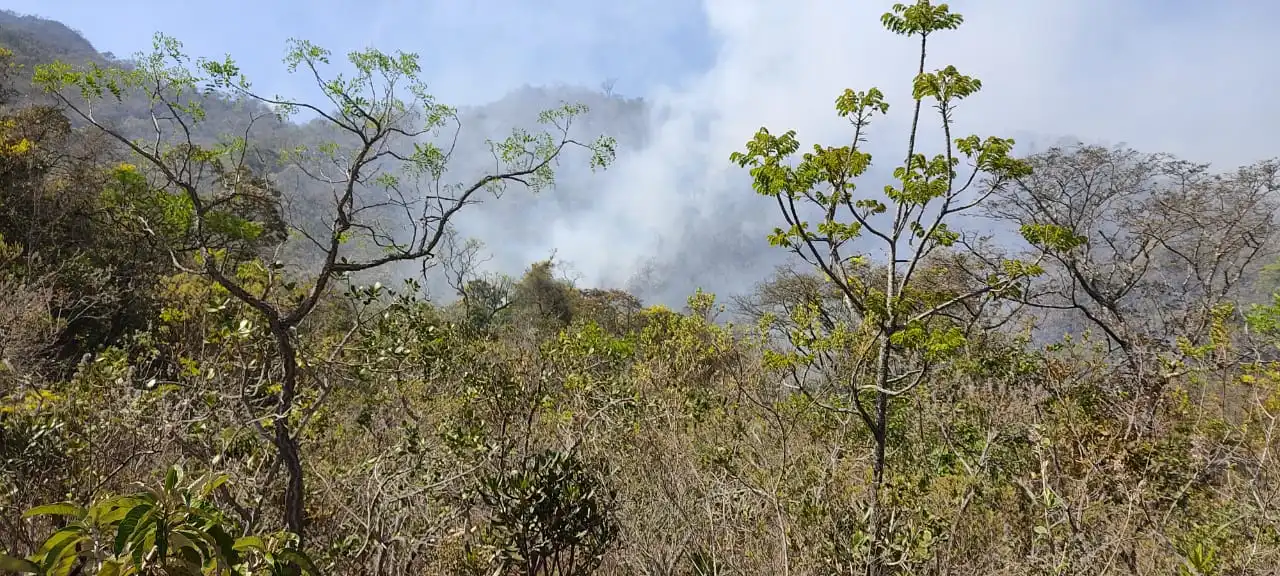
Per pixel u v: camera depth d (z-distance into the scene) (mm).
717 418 6848
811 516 4238
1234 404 7555
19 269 11625
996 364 8367
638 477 5691
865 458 6113
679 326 9328
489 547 3943
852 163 6152
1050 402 7023
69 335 11609
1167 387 6980
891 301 6242
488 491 4141
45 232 14062
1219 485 6238
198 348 6094
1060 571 4051
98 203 14586
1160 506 5355
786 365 7203
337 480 5051
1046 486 4574
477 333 7312
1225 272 13555
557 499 3926
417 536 4449
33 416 4395
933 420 7438
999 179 6320
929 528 4105
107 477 4230
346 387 6395
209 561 1669
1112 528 4555
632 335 11789
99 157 17656
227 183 5945
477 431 5238
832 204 6395
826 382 8219
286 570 1843
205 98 5273
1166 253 15023
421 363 5699
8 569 1522
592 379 7098
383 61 5301
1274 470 5273
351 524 4711
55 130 17031
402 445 5125
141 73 4891
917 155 6297
